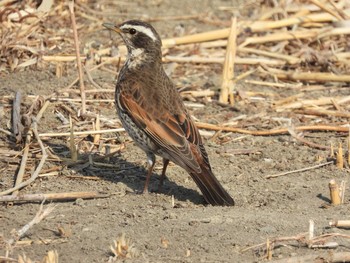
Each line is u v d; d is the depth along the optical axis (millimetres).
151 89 13086
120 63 17516
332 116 16141
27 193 12719
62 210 12117
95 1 20797
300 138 15039
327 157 14383
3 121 14898
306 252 10805
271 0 20812
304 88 17391
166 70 17641
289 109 16344
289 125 15531
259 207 12383
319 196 12836
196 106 16297
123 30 13688
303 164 14133
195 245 11000
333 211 12203
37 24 18094
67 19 19188
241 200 12641
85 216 11898
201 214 12000
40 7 18312
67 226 11445
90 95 16031
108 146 14492
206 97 16703
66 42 18172
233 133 15320
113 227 11508
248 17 20438
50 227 11469
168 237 11203
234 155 14484
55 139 14602
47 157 13820
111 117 15375
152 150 12906
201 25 20156
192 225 11562
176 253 10766
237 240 11125
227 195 12391
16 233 10906
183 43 18531
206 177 12422
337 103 16516
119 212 12078
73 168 13711
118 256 10547
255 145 14906
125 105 13031
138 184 13352
